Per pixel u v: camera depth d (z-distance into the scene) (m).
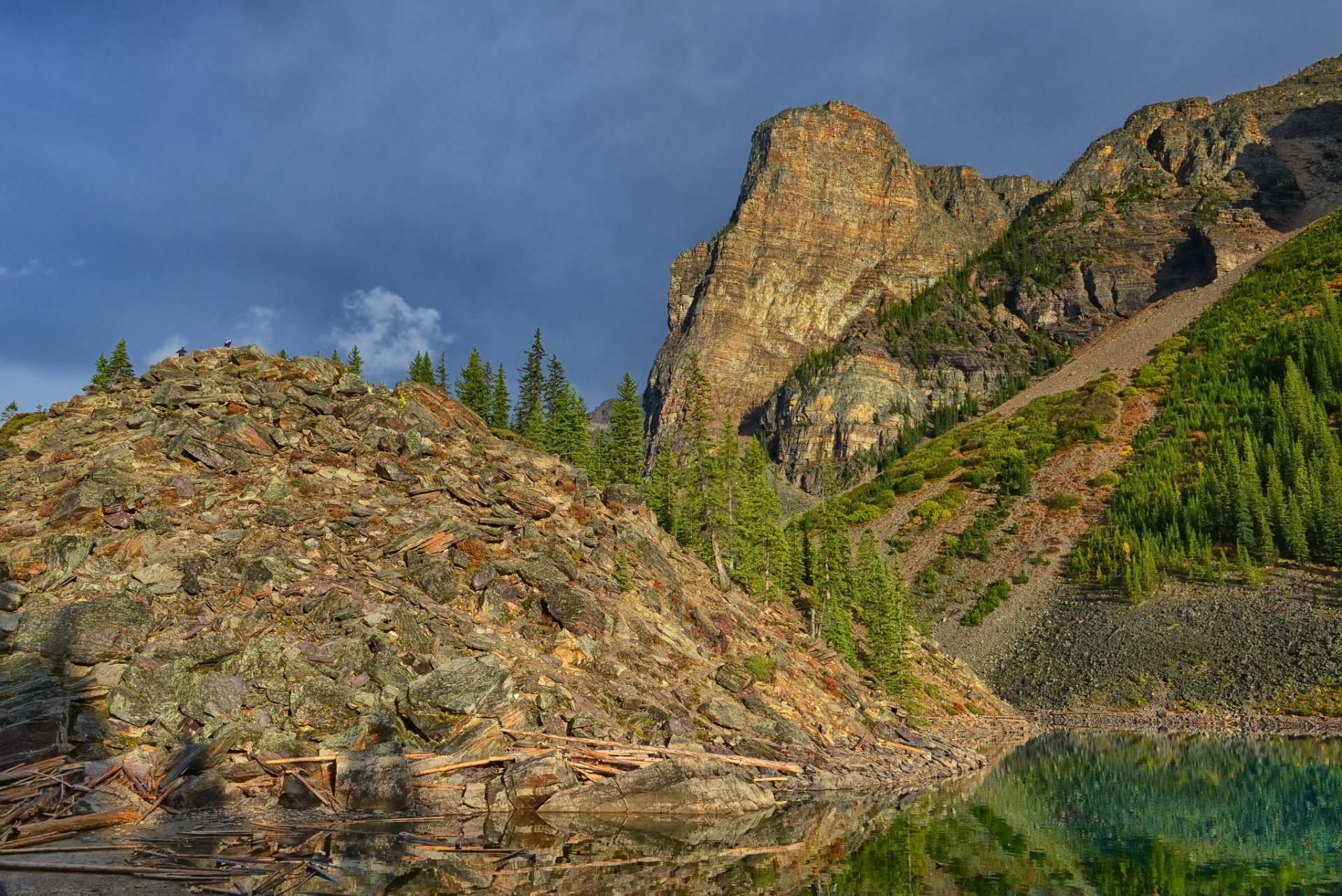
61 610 30.48
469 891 19.27
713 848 26.31
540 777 30.39
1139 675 95.56
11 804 22.52
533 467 54.91
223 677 30.31
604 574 47.38
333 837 23.81
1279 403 150.25
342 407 50.03
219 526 37.69
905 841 28.42
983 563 143.50
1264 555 106.75
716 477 75.56
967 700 91.88
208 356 50.12
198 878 18.52
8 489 38.00
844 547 100.56
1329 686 81.31
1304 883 23.58
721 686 44.72
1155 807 36.94
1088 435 184.50
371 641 34.09
